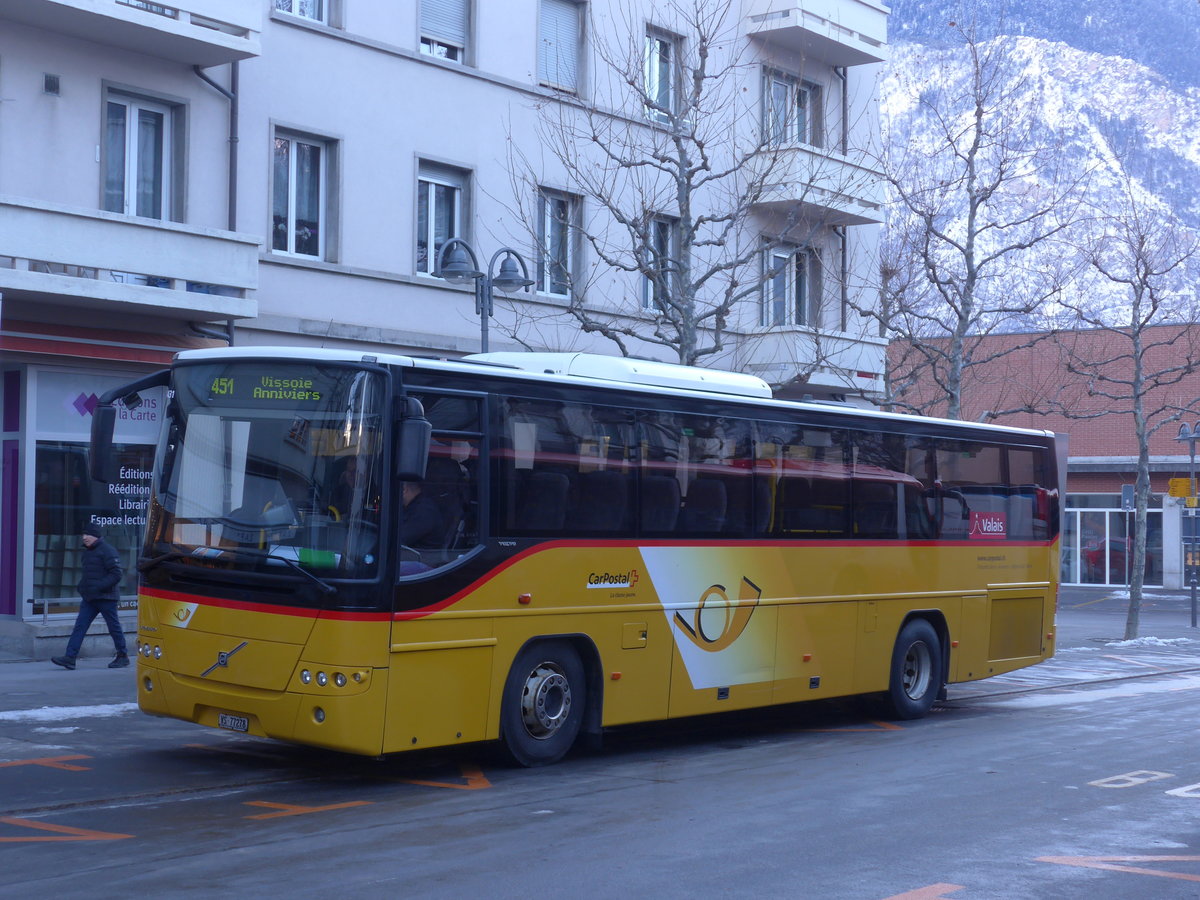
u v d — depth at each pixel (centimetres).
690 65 2531
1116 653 2466
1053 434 1712
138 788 976
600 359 1205
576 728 1112
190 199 1850
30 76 1691
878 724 1455
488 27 2242
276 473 983
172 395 1051
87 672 1591
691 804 956
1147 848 833
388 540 952
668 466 1191
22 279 1579
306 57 1988
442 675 990
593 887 713
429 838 830
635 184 2403
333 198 2027
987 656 1584
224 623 982
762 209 2636
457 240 1672
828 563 1360
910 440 1483
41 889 695
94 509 1791
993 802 979
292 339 1958
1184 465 4709
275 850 790
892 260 2870
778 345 2577
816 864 772
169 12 1775
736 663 1248
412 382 989
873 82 2948
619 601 1137
